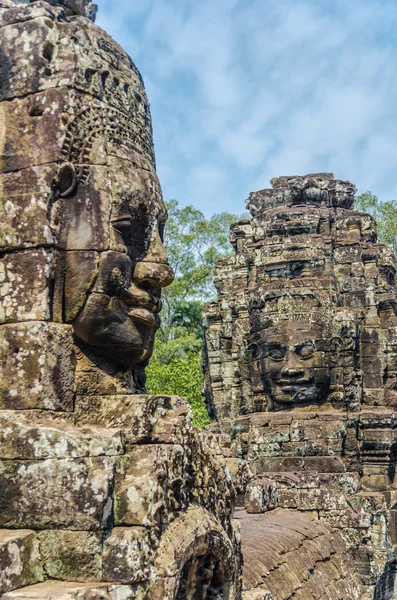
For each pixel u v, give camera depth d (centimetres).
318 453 1252
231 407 1427
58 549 452
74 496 455
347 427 1292
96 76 560
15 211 525
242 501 1116
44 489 462
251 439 1284
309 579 816
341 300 1391
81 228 534
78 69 548
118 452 475
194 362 2430
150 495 461
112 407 526
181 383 2345
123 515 462
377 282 1425
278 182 1558
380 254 1498
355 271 1399
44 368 504
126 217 550
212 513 548
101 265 533
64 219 532
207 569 524
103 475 457
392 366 1362
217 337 1477
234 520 603
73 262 530
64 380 517
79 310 527
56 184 525
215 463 571
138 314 553
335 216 1495
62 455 463
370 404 1349
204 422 2258
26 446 471
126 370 570
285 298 1326
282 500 1109
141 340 561
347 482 1197
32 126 535
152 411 519
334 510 1093
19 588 430
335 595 857
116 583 438
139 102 610
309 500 1100
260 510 1021
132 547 442
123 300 550
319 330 1316
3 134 539
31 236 518
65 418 511
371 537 1131
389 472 1312
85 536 449
